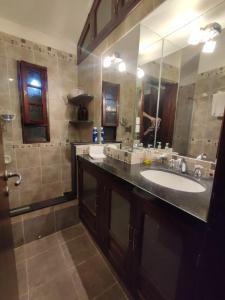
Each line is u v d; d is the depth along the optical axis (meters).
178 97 1.44
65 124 2.47
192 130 1.35
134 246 1.07
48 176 2.42
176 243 0.80
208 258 0.53
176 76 1.44
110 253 1.40
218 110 1.17
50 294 1.23
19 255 1.58
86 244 1.73
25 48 2.02
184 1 1.10
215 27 1.14
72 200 2.07
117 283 1.32
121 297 1.22
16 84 2.02
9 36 1.90
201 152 1.29
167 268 0.87
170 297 0.86
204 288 0.56
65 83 2.39
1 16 1.82
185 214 0.72
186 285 0.74
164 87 1.53
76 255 1.59
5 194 0.99
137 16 1.38
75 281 1.33
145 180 1.10
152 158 1.62
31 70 2.06
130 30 1.48
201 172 1.23
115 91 1.90
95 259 1.55
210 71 1.20
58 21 2.04
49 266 1.47
